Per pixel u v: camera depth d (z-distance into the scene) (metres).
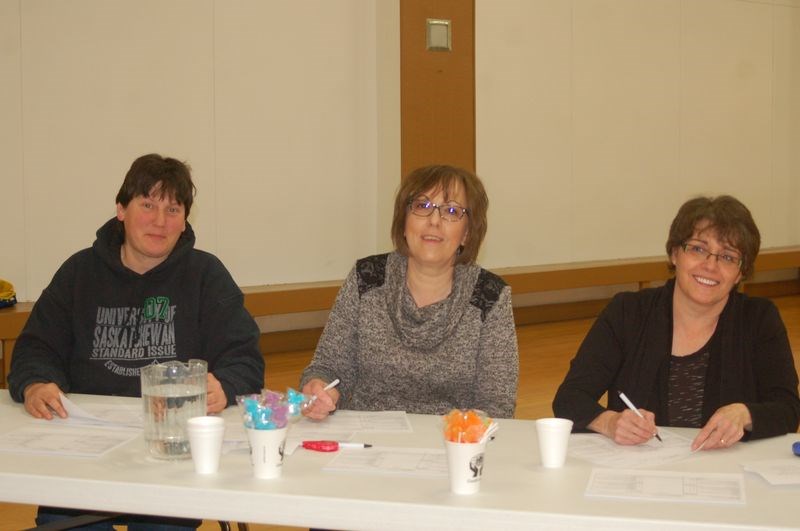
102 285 2.40
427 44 6.96
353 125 6.95
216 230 6.42
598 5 8.04
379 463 1.70
